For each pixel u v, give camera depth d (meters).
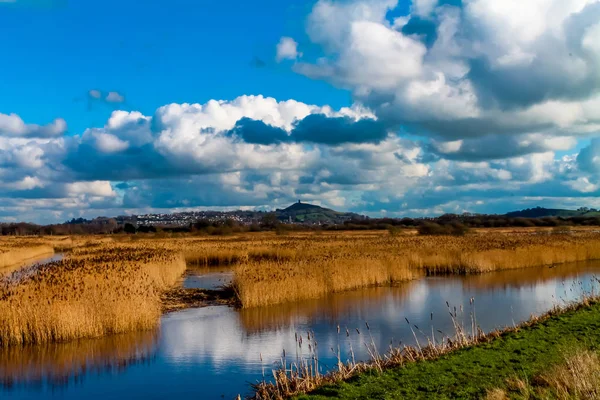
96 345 20.09
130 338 21.16
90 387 15.41
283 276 30.67
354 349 18.67
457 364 13.56
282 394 13.13
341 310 26.56
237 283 30.97
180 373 16.55
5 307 20.23
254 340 20.66
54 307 20.81
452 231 88.12
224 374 16.33
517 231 99.75
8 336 19.91
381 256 41.94
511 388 11.05
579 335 16.19
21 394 14.96
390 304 28.05
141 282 28.67
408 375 12.89
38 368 17.34
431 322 23.23
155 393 14.79
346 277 33.50
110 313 21.89
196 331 22.34
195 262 52.62
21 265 53.69
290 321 24.12
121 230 153.62
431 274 41.31
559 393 10.08
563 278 37.62
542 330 17.17
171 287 35.59
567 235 76.69
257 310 26.97
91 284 26.41
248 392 14.55
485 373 12.56
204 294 32.22
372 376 13.16
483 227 132.38
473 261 42.03
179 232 125.38
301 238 85.88
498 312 25.05
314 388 12.91
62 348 19.67
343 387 12.41
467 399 10.74
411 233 98.94
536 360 13.45
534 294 30.52
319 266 35.12
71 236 126.38
